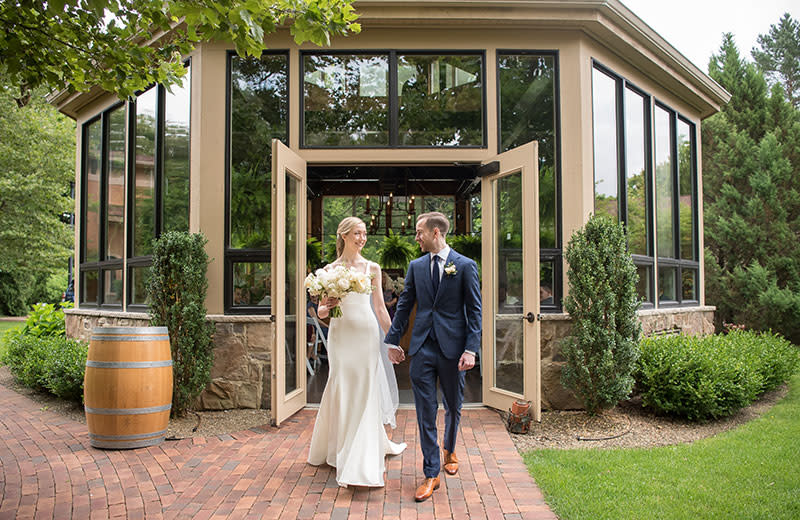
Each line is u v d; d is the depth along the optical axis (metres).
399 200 10.53
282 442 3.71
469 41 4.80
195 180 4.73
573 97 4.81
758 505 2.58
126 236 5.76
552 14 4.64
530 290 4.18
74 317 6.94
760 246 9.29
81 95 6.47
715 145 9.95
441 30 4.79
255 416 4.39
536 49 4.82
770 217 9.40
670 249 6.46
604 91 5.24
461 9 4.60
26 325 7.38
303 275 4.69
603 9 4.68
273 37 4.77
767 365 5.23
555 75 4.84
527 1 4.52
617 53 5.30
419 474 3.09
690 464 3.19
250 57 4.78
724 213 9.66
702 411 4.27
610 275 4.21
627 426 4.11
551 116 4.84
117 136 6.21
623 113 5.42
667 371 4.43
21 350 6.19
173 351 4.31
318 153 4.73
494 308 4.69
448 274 2.84
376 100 4.79
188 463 3.30
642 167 5.85
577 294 4.25
